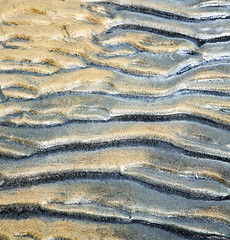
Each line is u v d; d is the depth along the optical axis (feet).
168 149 6.64
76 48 6.97
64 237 6.28
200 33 7.09
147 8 7.19
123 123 6.73
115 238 6.30
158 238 6.33
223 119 6.75
